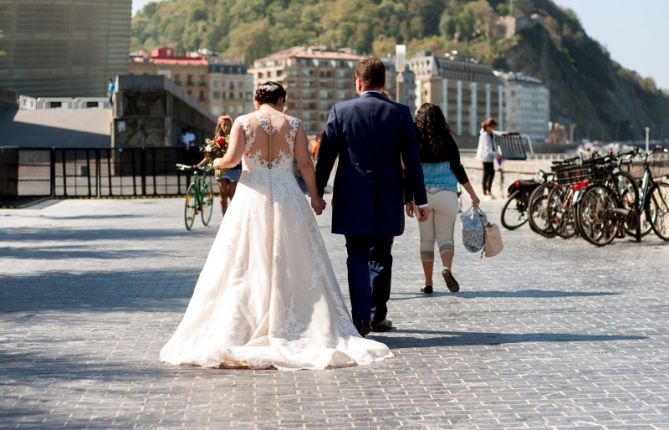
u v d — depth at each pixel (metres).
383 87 9.14
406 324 9.77
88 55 96.44
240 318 8.00
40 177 35.84
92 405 6.59
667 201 18.64
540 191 19.61
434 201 11.66
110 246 17.92
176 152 38.06
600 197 17.84
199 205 22.22
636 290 12.06
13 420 6.21
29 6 92.50
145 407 6.53
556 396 6.78
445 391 6.96
